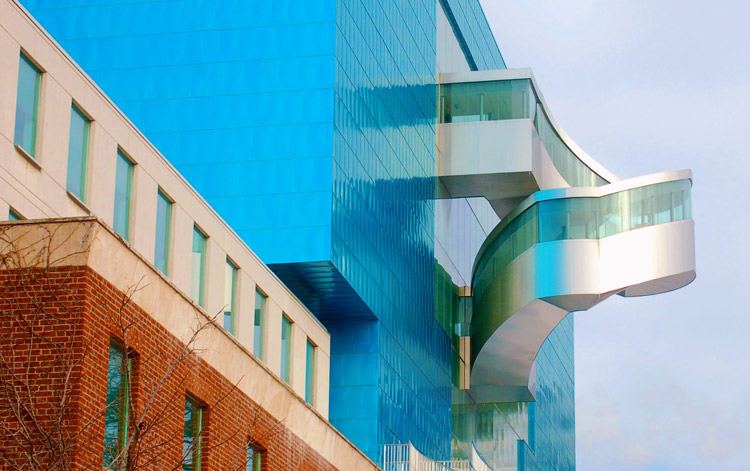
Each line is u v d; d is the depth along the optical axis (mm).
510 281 55281
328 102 43938
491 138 58062
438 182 58125
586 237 53562
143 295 23703
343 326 46562
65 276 21125
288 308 38406
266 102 44344
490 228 73562
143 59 45625
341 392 45844
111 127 29047
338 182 43719
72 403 20234
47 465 18875
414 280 52562
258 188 43438
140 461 22391
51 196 26531
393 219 49844
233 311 34531
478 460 50844
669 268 52375
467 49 67188
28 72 26297
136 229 29641
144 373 23516
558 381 87312
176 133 44562
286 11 45312
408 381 50188
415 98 54625
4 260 20375
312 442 33031
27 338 20625
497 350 58312
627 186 53656
